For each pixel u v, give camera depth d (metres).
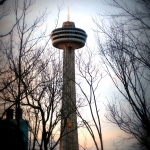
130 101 11.99
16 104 17.14
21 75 16.83
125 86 12.22
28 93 19.03
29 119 21.69
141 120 11.59
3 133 18.20
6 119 18.69
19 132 18.11
